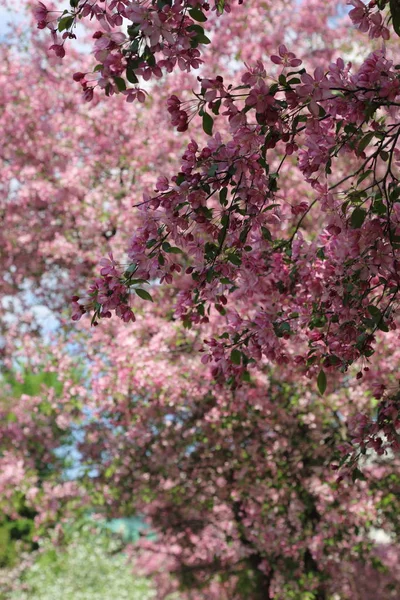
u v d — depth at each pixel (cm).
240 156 355
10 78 1048
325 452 884
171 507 1121
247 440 952
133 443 998
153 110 981
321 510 891
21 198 1027
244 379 434
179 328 851
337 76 330
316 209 842
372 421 429
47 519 1066
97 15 343
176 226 367
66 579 2020
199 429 976
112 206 974
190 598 1302
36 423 1089
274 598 949
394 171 844
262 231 395
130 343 862
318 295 408
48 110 1074
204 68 968
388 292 419
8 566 2022
